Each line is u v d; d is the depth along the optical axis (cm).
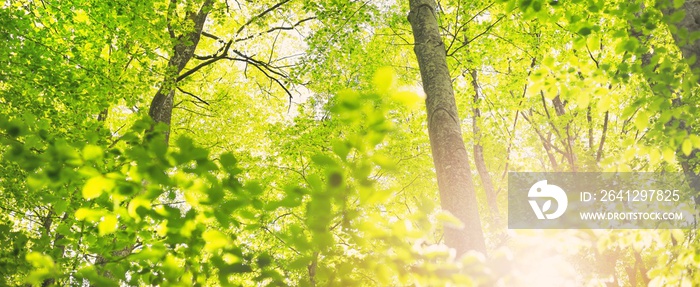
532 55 1069
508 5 394
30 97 687
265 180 1055
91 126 689
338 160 206
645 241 391
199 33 1074
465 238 425
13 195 713
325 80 1202
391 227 224
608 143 1206
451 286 223
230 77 1480
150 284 275
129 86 812
